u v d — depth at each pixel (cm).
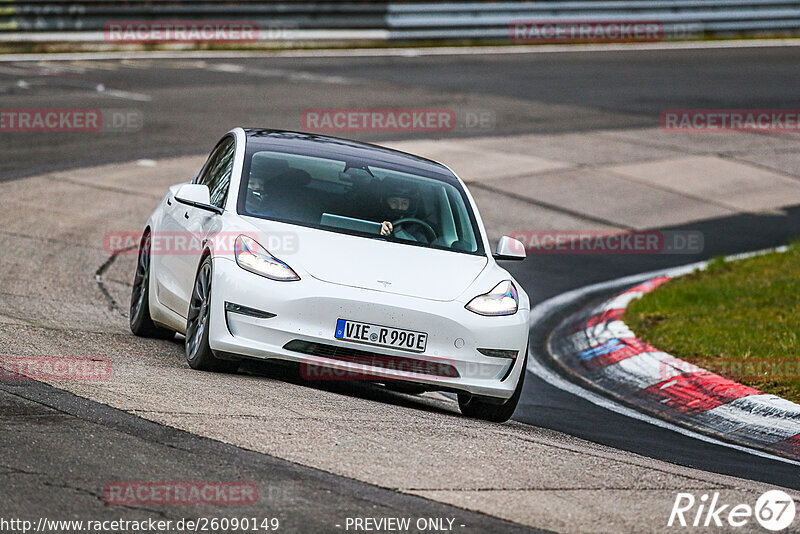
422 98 8725
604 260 5341
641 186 6856
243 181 2739
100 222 4947
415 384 2503
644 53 11612
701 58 11438
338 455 1928
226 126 7175
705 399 3123
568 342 3916
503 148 7369
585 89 9631
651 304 4241
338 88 8875
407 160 3031
